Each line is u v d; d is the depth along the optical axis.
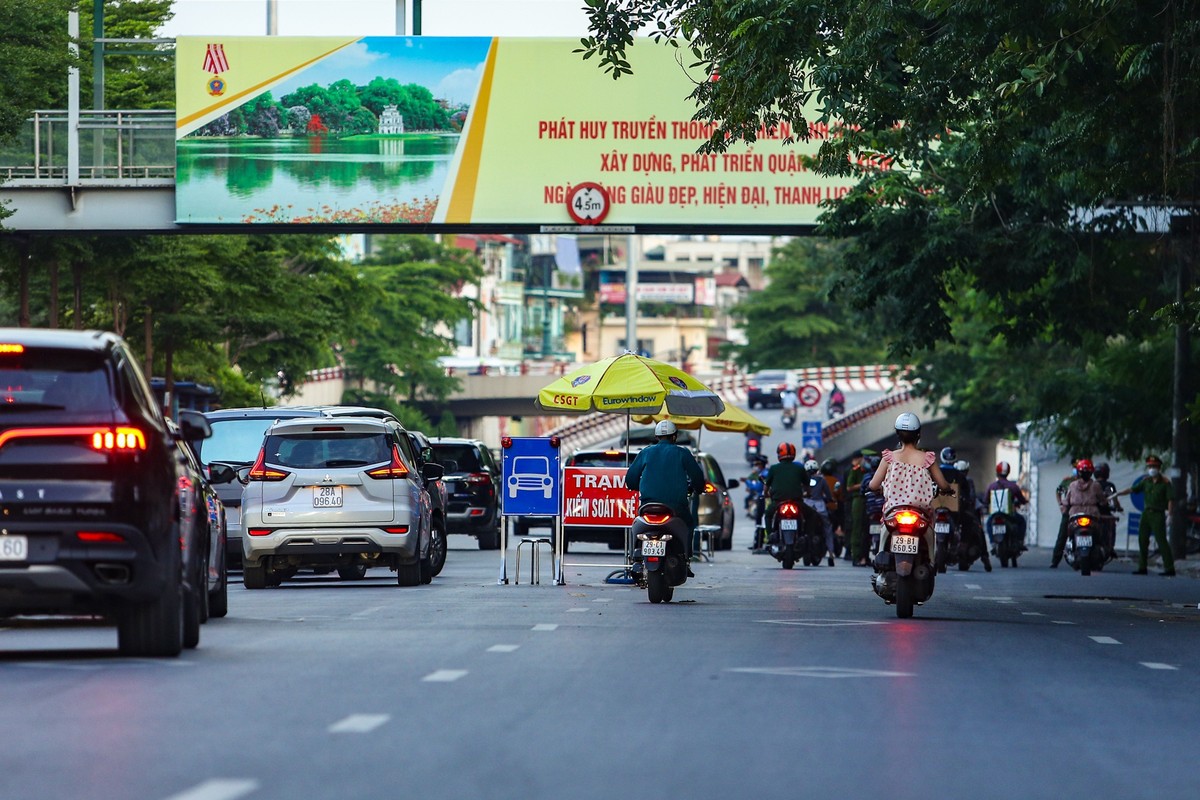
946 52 47.56
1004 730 21.36
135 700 22.78
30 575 26.62
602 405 66.44
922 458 41.94
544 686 24.88
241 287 114.75
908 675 27.41
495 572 64.25
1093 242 72.12
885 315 155.38
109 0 107.25
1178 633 39.22
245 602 45.09
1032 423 96.25
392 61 85.06
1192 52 43.88
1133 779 18.02
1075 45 45.25
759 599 48.06
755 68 47.91
